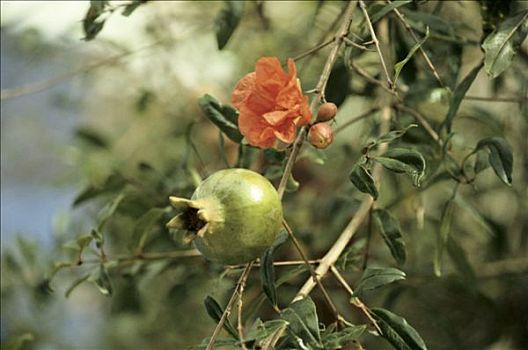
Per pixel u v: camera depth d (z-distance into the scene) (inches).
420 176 48.3
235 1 57.2
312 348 48.1
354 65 56.8
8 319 70.7
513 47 51.2
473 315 67.0
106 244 70.4
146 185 64.4
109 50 76.7
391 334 49.0
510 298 66.5
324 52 65.7
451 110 54.3
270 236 46.7
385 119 57.4
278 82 48.1
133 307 66.2
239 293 48.0
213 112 53.6
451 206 55.8
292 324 47.9
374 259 64.2
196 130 70.0
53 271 58.9
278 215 46.8
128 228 68.9
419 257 65.5
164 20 72.1
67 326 78.8
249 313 55.9
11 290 67.9
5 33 75.5
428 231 66.1
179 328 74.2
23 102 88.6
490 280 65.7
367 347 64.9
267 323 47.8
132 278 64.8
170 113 74.7
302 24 69.0
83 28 57.9
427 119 59.5
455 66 57.2
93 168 68.9
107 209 59.7
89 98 83.3
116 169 64.6
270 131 47.9
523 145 65.3
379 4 54.3
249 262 47.1
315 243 65.4
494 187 66.4
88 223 71.7
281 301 63.8
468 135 65.7
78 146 70.6
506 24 51.4
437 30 56.5
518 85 60.6
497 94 61.4
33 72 84.1
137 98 76.7
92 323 80.0
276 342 50.0
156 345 76.2
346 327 49.9
